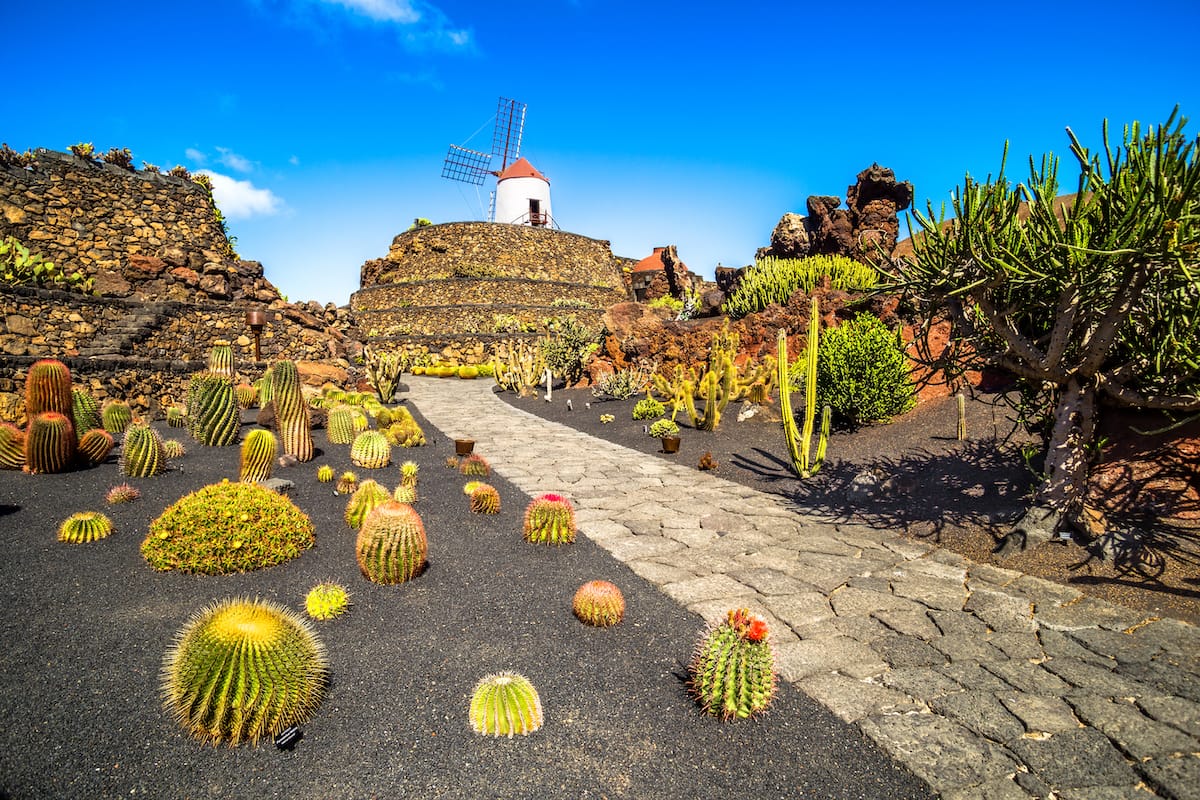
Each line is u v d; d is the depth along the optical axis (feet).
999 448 31.83
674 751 11.85
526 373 86.12
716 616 17.85
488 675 14.08
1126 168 16.66
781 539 25.13
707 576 20.99
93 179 67.77
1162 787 10.48
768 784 11.00
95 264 67.00
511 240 157.79
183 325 63.82
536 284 150.71
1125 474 22.47
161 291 67.31
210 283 69.62
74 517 21.61
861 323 46.01
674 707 13.29
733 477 36.86
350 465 35.88
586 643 16.05
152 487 28.17
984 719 12.68
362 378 77.92
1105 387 20.85
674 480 36.32
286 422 35.47
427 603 18.08
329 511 26.73
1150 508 21.07
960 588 19.47
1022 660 14.96
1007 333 21.13
